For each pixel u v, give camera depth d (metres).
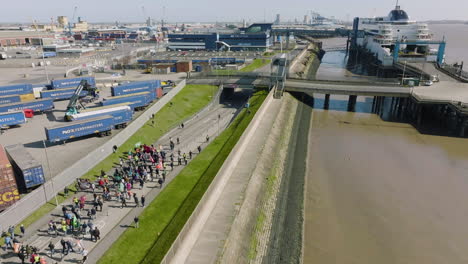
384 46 176.88
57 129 61.12
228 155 55.12
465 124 82.56
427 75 118.31
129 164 57.56
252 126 72.56
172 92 98.44
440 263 41.31
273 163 63.09
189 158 61.66
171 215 42.78
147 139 71.81
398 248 43.91
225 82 112.56
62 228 39.22
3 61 171.50
